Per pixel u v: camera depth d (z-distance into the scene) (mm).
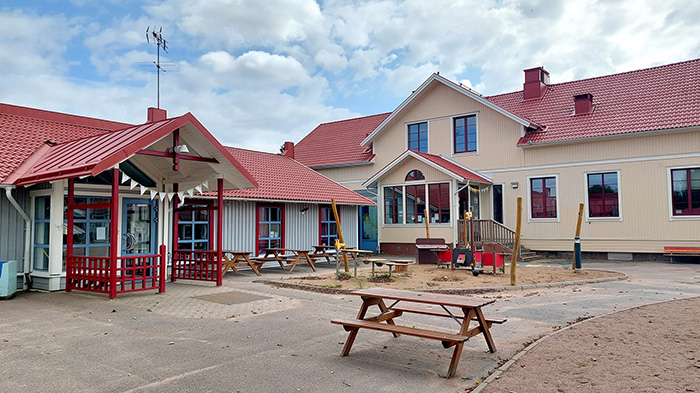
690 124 18438
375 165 27234
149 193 13391
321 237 21078
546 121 22781
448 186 22359
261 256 17672
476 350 6699
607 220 20359
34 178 10562
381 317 6832
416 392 5160
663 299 10461
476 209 23531
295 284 12805
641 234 19609
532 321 8492
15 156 12453
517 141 22688
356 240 23047
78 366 5934
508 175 22938
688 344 6723
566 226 21328
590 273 15039
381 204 24828
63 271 11703
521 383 5293
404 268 15477
